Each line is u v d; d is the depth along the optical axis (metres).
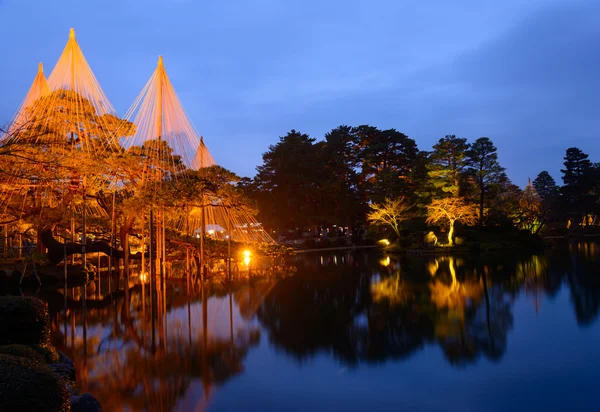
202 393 9.95
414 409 8.94
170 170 29.59
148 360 12.31
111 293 26.11
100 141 31.41
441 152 60.28
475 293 22.61
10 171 19.75
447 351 12.83
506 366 11.38
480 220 61.50
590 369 10.97
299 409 8.99
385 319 17.19
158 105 25.59
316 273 34.75
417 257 48.59
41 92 30.61
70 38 28.75
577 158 83.19
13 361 5.48
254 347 13.59
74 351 13.34
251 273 35.75
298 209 76.12
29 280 29.94
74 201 32.22
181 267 40.66
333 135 83.62
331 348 13.42
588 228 85.94
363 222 82.19
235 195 30.16
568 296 20.81
